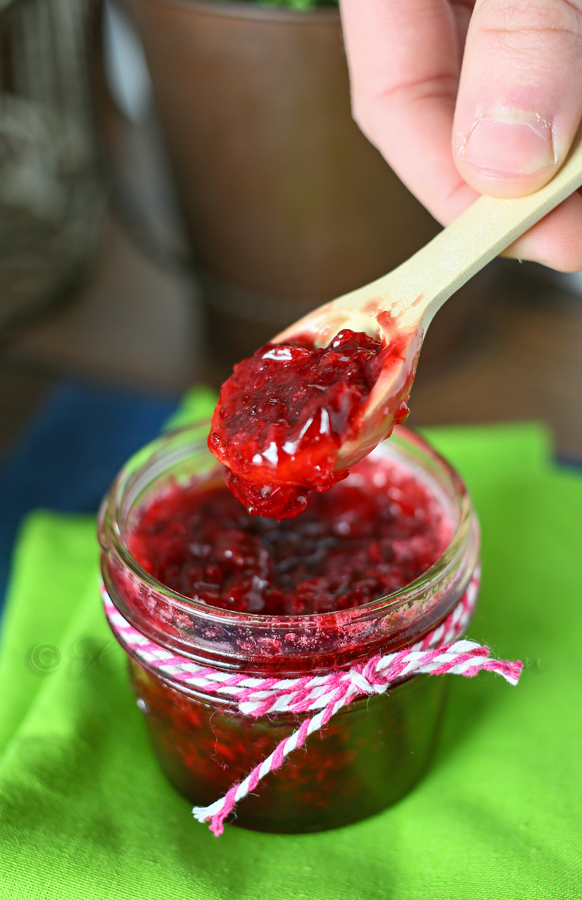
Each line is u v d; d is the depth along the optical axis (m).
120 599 0.21
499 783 0.22
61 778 0.22
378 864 0.21
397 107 0.24
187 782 0.22
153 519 0.24
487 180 0.20
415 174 0.24
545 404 0.36
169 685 0.20
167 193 0.43
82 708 0.24
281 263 0.33
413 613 0.20
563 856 0.21
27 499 0.31
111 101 0.40
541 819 0.22
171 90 0.30
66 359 0.38
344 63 0.28
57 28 0.39
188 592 0.22
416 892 0.21
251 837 0.22
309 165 0.30
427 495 0.24
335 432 0.19
